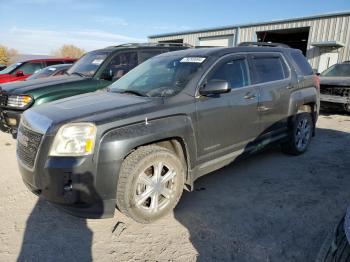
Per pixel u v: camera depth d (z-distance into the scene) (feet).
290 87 15.16
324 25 51.55
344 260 5.40
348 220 5.90
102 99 10.97
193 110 10.57
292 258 8.23
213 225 9.84
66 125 8.70
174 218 10.29
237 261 8.16
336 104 28.50
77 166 8.37
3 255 8.48
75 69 21.76
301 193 12.06
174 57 13.29
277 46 16.69
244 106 12.46
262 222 9.98
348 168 14.78
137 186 9.39
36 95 17.15
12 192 12.34
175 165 10.21
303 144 16.84
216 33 67.72
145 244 8.94
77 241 9.12
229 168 14.85
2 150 18.08
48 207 11.11
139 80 12.60
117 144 8.71
